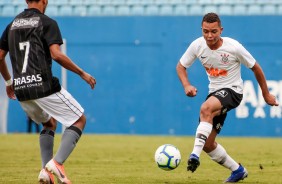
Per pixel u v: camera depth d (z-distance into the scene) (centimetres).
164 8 6906
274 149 4522
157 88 6044
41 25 2258
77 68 2242
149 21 6053
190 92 2545
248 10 6819
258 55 5981
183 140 5359
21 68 2267
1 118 6184
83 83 6112
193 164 2378
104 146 4741
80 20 6125
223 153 2634
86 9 6956
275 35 5953
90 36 6119
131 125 6091
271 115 5897
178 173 3050
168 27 6031
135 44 6072
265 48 5972
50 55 2288
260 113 5903
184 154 4134
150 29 6050
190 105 6000
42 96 2255
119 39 6091
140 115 6075
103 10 6944
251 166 3378
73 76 6116
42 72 2253
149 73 6053
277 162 3600
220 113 2511
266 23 5969
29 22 2273
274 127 5894
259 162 3603
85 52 6128
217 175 2969
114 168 3291
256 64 2561
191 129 6009
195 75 5966
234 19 6000
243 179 2716
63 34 6141
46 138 2419
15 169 3222
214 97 2505
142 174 3008
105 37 6106
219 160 2650
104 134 6069
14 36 2286
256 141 5297
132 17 6066
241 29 5994
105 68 6112
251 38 5988
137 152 4272
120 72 6091
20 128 6188
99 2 6950
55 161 2248
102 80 6109
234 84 2570
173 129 6031
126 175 2966
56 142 5119
